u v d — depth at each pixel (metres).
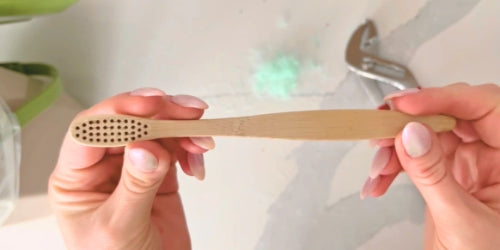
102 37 0.51
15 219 0.42
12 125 0.39
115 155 0.36
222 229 0.49
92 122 0.27
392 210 0.45
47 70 0.47
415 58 0.45
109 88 0.51
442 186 0.29
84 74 0.51
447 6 0.45
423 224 0.45
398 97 0.31
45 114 0.45
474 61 0.44
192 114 0.30
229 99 0.48
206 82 0.49
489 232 0.29
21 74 0.46
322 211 0.47
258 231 0.48
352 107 0.46
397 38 0.46
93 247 0.33
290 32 0.47
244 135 0.28
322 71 0.47
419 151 0.27
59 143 0.45
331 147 0.46
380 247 0.46
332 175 0.46
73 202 0.35
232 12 0.48
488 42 0.44
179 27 0.49
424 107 0.31
